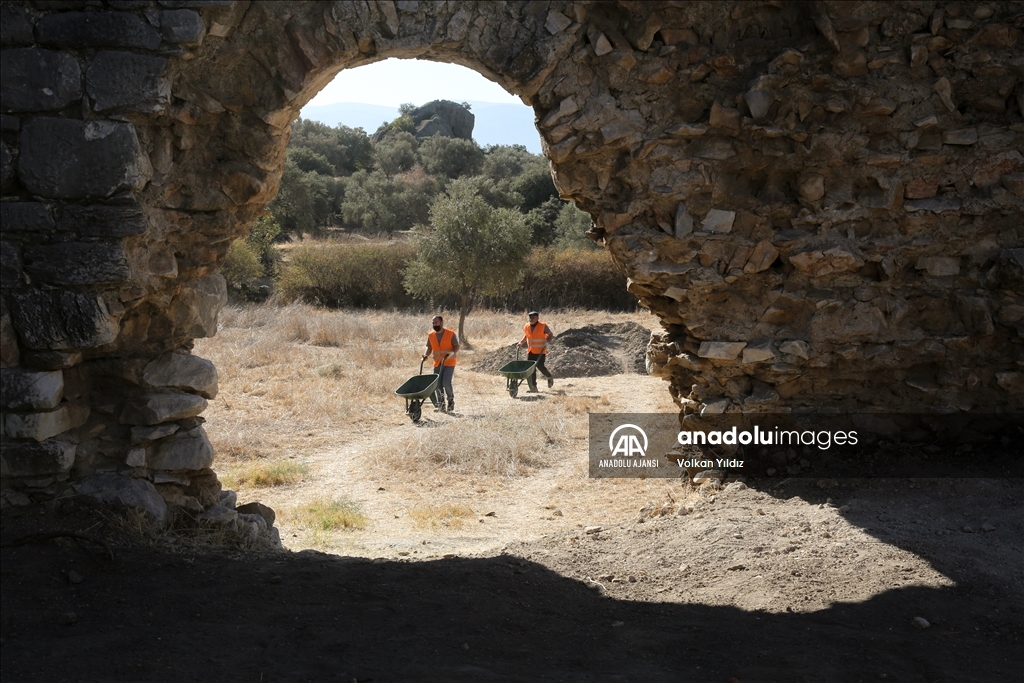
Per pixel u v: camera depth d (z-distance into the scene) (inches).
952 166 229.6
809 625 153.9
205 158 212.7
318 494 332.2
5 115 188.9
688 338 247.0
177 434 217.2
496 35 212.5
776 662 137.3
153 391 215.3
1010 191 228.1
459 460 378.6
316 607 163.8
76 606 161.6
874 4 219.6
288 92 205.9
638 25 217.8
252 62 205.6
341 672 132.2
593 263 1133.7
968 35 222.4
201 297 227.3
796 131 224.4
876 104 223.8
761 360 237.5
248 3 198.5
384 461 378.9
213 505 224.4
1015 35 222.8
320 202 1818.4
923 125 225.6
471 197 817.5
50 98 188.5
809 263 231.6
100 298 193.9
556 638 152.6
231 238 226.4
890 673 132.7
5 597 163.3
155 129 201.3
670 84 223.1
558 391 562.9
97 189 189.8
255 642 145.6
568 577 190.1
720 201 231.6
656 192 227.3
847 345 237.8
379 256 1108.5
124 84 189.3
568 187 232.8
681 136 224.8
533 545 221.8
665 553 202.4
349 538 265.9
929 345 236.5
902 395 243.4
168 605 162.2
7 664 134.7
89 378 212.2
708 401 247.1
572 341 707.4
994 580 165.9
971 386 236.5
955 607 156.8
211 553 195.8
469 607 164.1
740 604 168.7
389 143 2292.1
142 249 202.5
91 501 199.6
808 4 221.1
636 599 176.6
